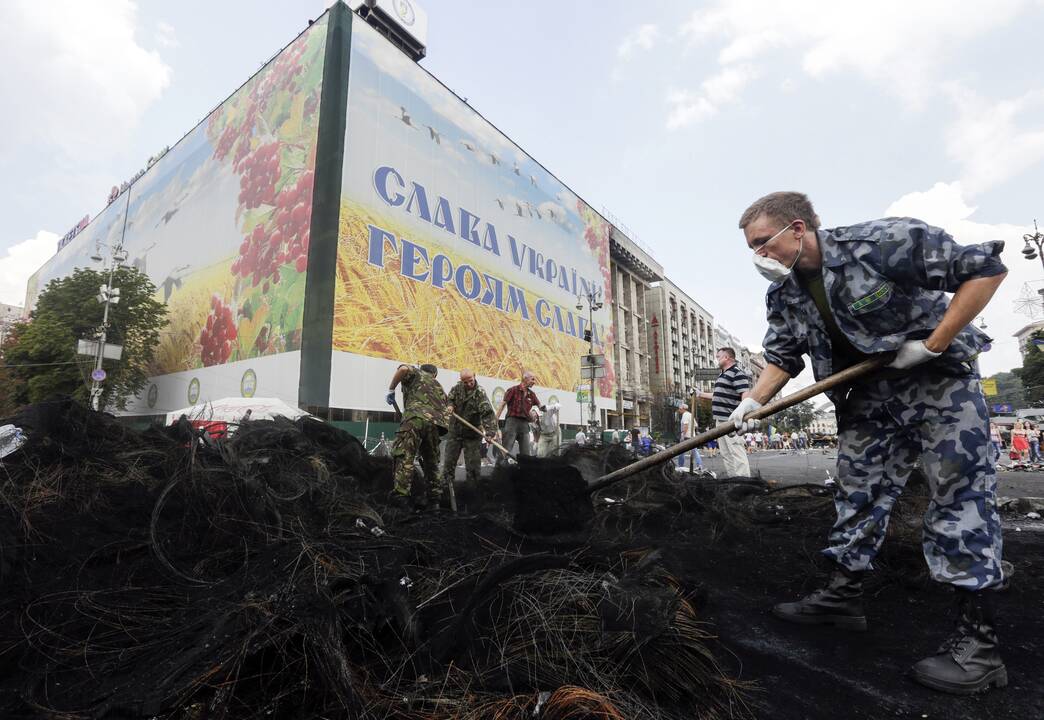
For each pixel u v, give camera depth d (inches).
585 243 1674.5
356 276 896.9
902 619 84.7
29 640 62.0
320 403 823.1
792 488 188.1
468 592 72.1
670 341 2534.5
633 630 56.9
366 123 959.6
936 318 70.7
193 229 1230.3
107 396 994.7
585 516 115.6
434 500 190.1
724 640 76.5
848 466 82.9
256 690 51.4
